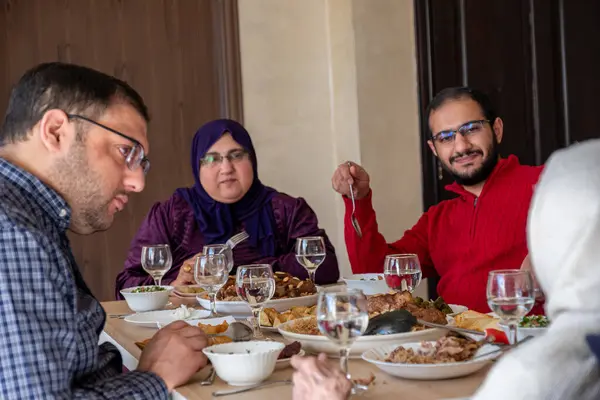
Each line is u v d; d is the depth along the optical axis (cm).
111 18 413
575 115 442
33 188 147
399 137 437
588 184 81
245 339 172
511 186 262
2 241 132
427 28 434
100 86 153
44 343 132
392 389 132
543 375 79
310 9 439
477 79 437
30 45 402
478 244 263
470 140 264
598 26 443
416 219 441
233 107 425
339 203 446
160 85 420
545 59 440
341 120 438
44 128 148
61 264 139
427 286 445
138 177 158
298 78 438
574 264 80
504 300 143
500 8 438
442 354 139
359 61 427
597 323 79
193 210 316
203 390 145
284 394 136
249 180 314
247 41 429
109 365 165
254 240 314
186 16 423
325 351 159
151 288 250
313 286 229
